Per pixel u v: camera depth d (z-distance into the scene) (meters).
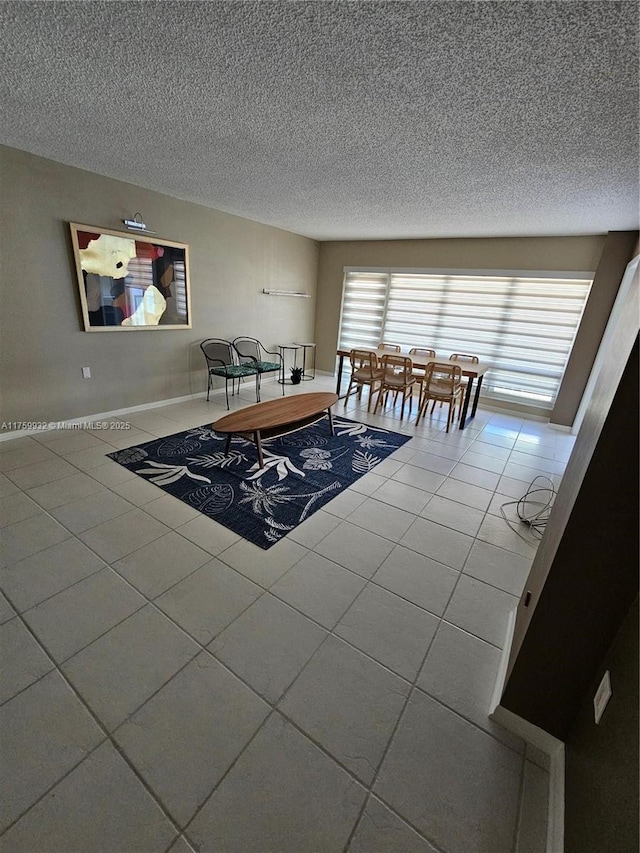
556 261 4.71
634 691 0.85
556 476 3.45
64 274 3.49
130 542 2.21
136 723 1.31
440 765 1.25
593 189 2.86
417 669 1.57
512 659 1.41
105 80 1.86
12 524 2.31
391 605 1.88
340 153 2.61
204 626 1.70
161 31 1.48
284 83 1.79
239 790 1.15
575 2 1.17
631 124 1.90
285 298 6.12
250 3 1.30
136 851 1.02
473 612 1.87
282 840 1.05
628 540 1.02
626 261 4.17
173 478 2.98
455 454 3.83
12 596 1.79
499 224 4.27
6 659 1.50
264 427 3.07
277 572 2.05
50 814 1.08
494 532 2.54
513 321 5.22
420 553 2.29
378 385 5.87
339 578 2.04
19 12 1.39
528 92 1.71
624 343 1.09
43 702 1.36
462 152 2.44
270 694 1.43
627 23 1.23
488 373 5.54
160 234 4.15
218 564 2.08
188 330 4.79
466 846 1.06
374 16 1.31
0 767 1.17
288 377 6.62
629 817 0.71
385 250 5.93
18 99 2.08
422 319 5.93
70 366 3.74
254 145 2.58
